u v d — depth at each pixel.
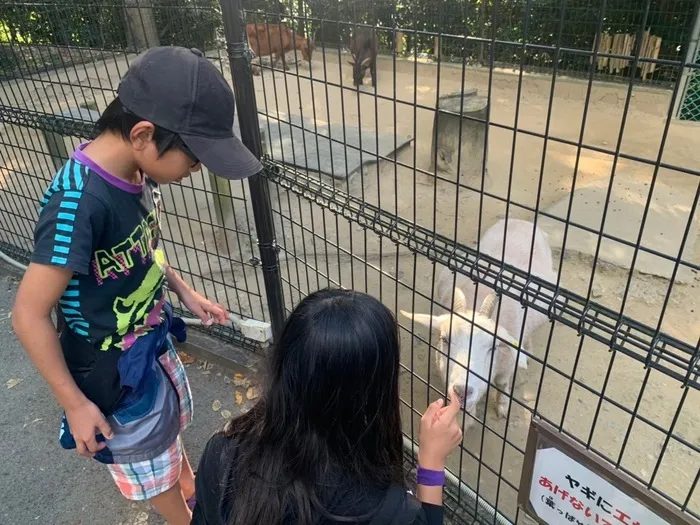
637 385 3.25
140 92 1.48
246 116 2.43
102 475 2.76
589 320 1.50
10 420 3.10
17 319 1.53
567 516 1.77
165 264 2.15
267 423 1.23
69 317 1.70
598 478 1.60
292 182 2.42
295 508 1.15
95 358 1.75
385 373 1.17
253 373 3.24
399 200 5.58
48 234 1.49
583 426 2.99
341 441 1.18
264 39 6.50
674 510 1.44
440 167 6.00
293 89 9.48
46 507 2.61
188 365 3.42
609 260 4.37
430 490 1.43
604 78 8.47
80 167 1.54
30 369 3.46
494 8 1.36
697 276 4.21
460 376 2.72
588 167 6.27
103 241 1.59
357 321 1.13
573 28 8.29
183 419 2.21
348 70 10.50
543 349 3.59
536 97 8.62
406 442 2.70
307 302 1.20
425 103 8.59
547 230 4.89
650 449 2.83
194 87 1.48
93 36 2.91
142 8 2.73
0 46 3.36
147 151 1.52
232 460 1.31
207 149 1.53
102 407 1.81
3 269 4.41
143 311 1.79
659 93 8.01
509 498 2.58
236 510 1.21
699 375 1.25
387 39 3.81
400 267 4.48
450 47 9.01
